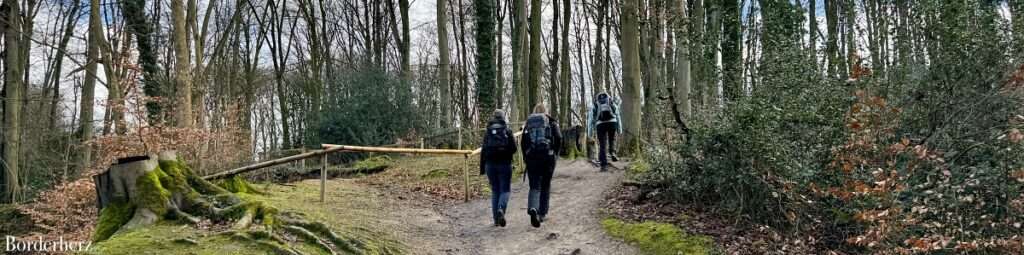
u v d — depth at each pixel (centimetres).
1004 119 632
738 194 740
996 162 593
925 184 565
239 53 2802
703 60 901
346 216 770
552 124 763
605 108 1118
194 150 1221
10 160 1494
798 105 719
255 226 627
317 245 611
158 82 1590
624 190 912
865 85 706
